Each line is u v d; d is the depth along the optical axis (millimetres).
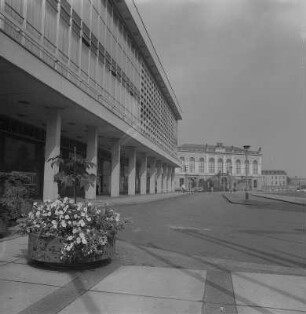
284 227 15469
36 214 7090
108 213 7715
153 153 57000
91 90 28359
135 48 43219
